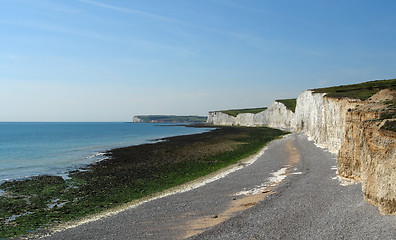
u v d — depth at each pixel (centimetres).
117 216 2069
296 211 1748
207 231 1617
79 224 1952
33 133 13412
